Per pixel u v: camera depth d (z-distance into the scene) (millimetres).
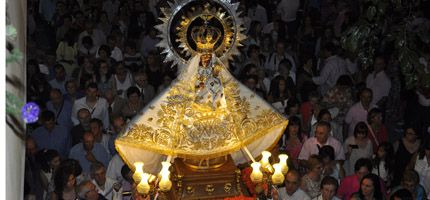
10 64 3350
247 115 6844
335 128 9648
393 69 12070
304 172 8617
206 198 6453
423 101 10367
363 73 11789
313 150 8609
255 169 6234
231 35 6445
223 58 6562
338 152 8680
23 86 3969
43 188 7945
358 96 11148
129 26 14453
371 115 9312
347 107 9875
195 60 6387
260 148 7359
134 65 12398
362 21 4520
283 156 6312
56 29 14711
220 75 6582
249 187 7305
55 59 12492
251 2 15625
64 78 11469
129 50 13422
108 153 8812
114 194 7383
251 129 6840
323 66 12180
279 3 15836
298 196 7371
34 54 12914
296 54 14008
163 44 6293
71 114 10172
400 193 7094
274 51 13062
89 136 8445
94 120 8914
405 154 8625
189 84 6496
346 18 13656
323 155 8000
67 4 15055
